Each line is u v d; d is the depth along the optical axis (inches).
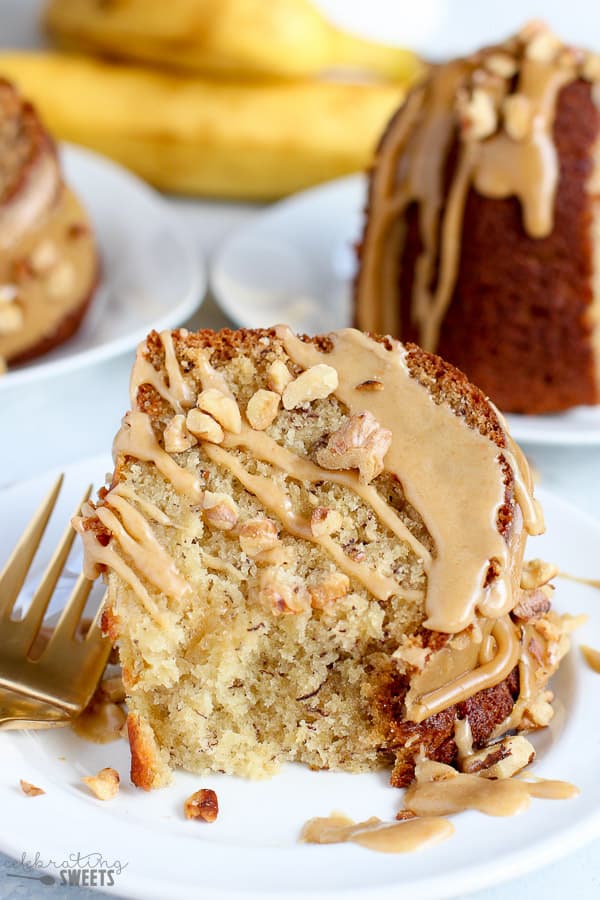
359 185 24.4
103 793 14.2
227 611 14.8
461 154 19.9
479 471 14.9
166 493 15.0
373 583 14.6
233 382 15.4
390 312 21.2
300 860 13.3
